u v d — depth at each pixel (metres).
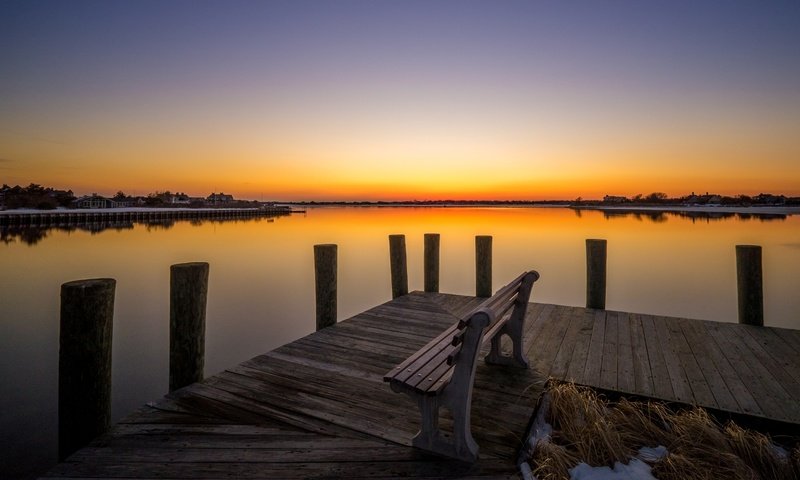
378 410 2.77
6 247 23.12
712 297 9.98
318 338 4.25
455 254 17.67
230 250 21.53
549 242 21.16
